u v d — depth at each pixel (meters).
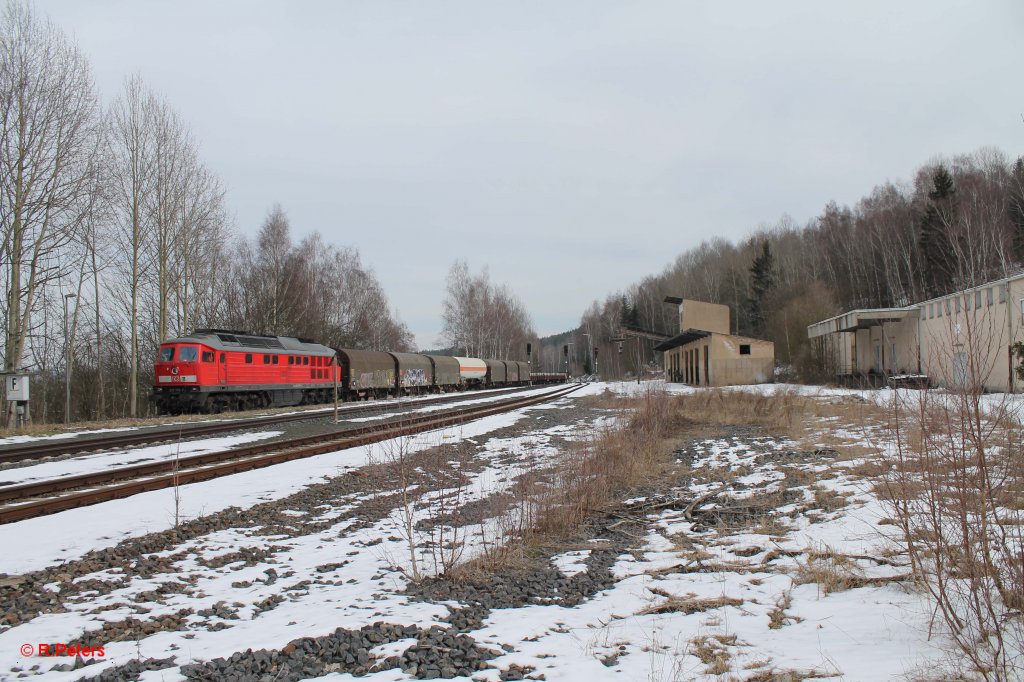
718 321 56.88
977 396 4.84
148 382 45.75
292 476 13.84
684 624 5.57
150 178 36.00
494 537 8.80
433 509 11.21
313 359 39.38
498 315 90.62
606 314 140.12
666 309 104.81
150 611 6.36
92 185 32.16
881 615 5.36
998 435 5.55
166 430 22.08
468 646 5.14
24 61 28.55
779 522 9.09
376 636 5.39
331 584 7.32
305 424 25.59
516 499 10.69
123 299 41.78
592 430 19.75
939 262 47.31
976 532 5.03
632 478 13.10
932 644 4.66
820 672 4.35
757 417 23.48
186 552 8.41
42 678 4.75
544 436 21.53
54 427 23.66
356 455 17.05
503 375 74.25
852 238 68.06
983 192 45.19
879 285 63.00
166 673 4.75
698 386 53.31
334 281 62.47
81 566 7.60
